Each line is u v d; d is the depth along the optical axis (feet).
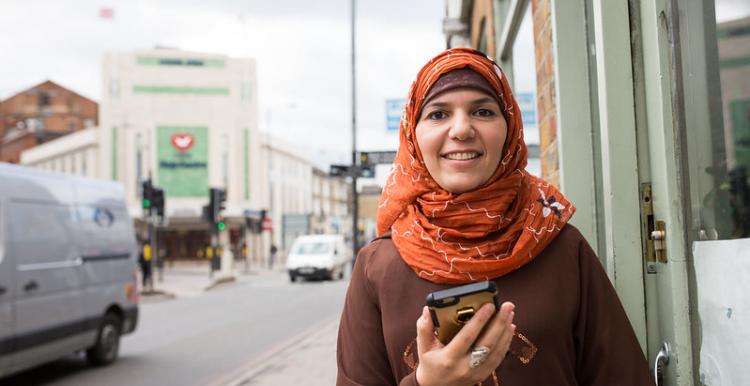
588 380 4.38
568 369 4.27
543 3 7.66
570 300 4.29
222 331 34.94
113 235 25.84
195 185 148.56
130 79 148.87
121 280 26.22
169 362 26.12
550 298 4.26
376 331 4.75
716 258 4.33
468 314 3.53
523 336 4.19
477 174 4.46
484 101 4.47
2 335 18.54
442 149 4.52
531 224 4.41
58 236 21.93
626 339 4.34
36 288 20.31
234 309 46.32
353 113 58.90
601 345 4.31
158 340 32.04
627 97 5.41
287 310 44.93
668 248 4.94
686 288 4.81
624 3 5.44
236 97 152.87
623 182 5.38
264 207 159.84
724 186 4.77
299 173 201.98
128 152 147.13
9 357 18.84
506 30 13.05
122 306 26.14
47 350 20.80
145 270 60.80
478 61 4.59
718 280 4.32
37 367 24.99
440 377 3.57
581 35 6.63
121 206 26.91
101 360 24.91
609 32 5.45
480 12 18.28
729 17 4.80
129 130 147.54
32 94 189.67
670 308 4.96
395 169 5.04
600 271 4.49
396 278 4.60
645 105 5.37
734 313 4.10
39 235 20.84
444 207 4.47
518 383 4.17
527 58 11.04
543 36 7.73
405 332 4.44
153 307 49.01
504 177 4.56
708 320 4.45
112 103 148.05
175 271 116.98
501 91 4.62
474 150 4.45
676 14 4.92
